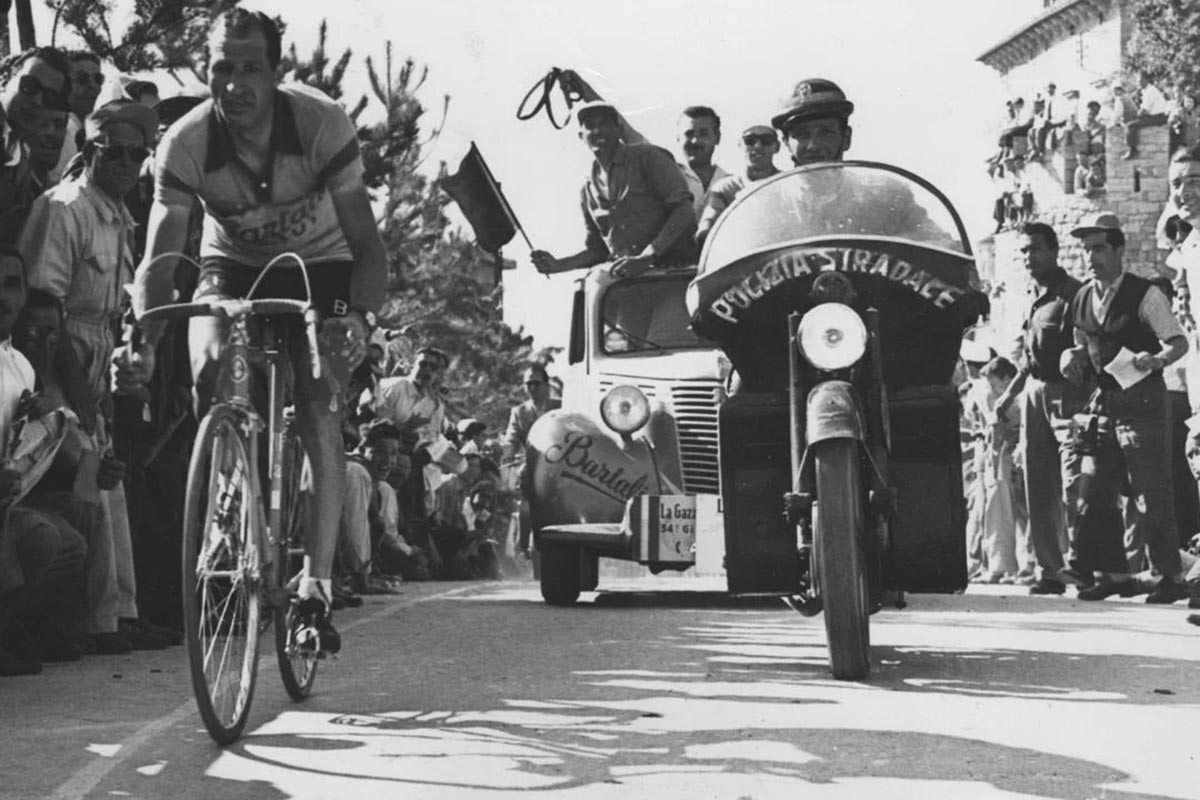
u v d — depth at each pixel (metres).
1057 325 16.64
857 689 8.52
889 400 9.14
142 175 12.22
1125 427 15.56
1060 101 99.00
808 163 10.61
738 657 10.04
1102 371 15.69
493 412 51.91
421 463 22.06
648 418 14.84
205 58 20.22
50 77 11.11
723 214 9.75
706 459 15.14
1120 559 16.06
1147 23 55.38
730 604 14.99
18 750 6.79
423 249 30.78
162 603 11.80
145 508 11.72
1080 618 13.02
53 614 10.10
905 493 9.18
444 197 29.53
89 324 10.66
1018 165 102.50
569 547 14.87
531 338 54.06
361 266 8.07
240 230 8.20
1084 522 16.09
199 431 6.82
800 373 8.99
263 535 7.34
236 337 7.29
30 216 10.47
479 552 24.28
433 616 13.49
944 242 9.43
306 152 8.05
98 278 10.65
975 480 20.88
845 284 9.10
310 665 8.23
